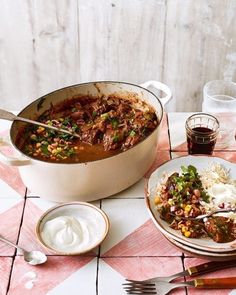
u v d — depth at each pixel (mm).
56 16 1496
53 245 832
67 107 1125
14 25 1516
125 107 1108
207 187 910
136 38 1533
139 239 872
